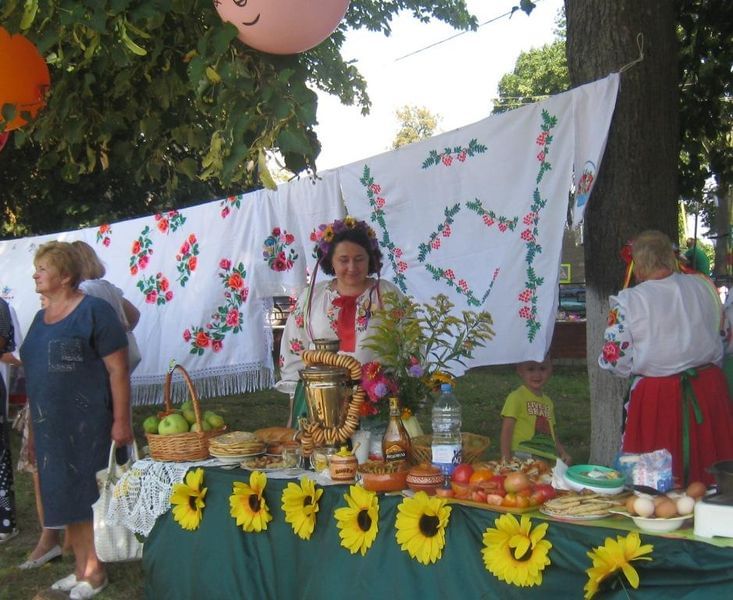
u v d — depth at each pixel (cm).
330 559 291
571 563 235
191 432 358
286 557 312
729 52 599
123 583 427
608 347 337
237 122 317
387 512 278
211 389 566
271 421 960
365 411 314
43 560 465
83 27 363
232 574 324
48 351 383
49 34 349
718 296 339
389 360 321
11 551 497
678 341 325
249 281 541
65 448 384
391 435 302
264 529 319
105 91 440
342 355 320
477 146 399
